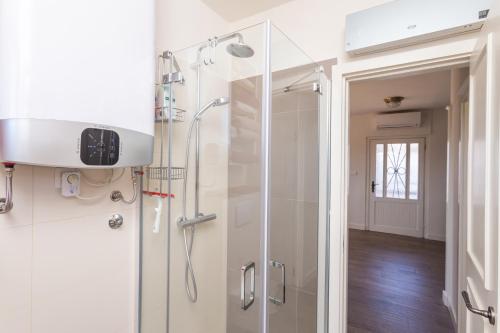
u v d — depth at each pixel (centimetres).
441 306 248
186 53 128
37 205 87
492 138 84
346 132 148
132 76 89
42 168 88
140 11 92
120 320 114
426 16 115
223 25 174
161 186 126
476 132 107
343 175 149
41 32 69
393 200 497
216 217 144
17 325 83
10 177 78
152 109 98
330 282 147
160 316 129
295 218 140
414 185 481
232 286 138
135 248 120
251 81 123
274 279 126
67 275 96
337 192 146
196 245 143
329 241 148
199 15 154
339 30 145
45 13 69
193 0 149
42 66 69
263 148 122
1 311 80
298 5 157
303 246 146
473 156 111
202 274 145
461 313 187
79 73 75
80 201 99
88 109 77
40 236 88
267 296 122
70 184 94
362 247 415
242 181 133
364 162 519
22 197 84
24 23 66
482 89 97
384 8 124
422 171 471
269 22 117
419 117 446
